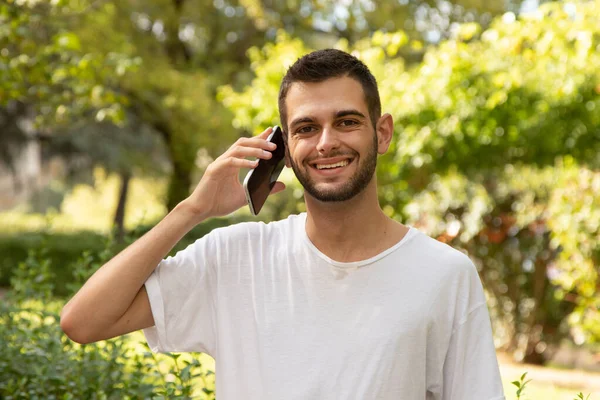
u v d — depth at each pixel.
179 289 1.96
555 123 7.80
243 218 12.59
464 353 1.85
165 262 1.99
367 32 14.59
